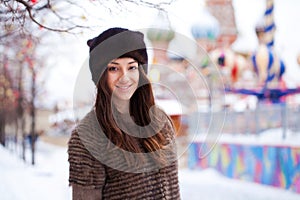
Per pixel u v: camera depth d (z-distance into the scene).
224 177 10.26
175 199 1.60
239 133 10.91
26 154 17.70
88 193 1.49
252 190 8.69
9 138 21.16
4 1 2.33
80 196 1.49
